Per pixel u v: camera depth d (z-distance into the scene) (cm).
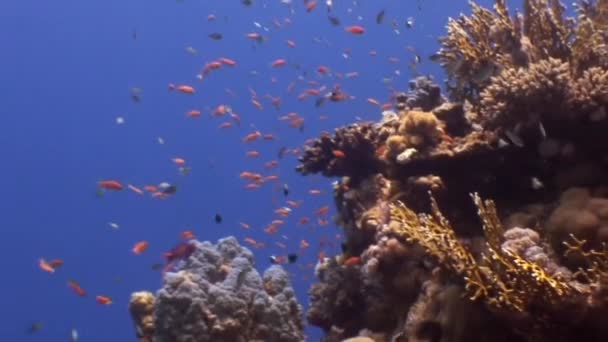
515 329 85
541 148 113
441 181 123
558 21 139
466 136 127
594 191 106
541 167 117
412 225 101
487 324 90
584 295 80
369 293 133
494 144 117
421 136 126
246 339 127
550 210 108
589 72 108
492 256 87
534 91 107
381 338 124
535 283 81
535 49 132
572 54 124
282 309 132
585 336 83
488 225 92
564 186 112
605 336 81
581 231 93
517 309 82
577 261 89
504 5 140
